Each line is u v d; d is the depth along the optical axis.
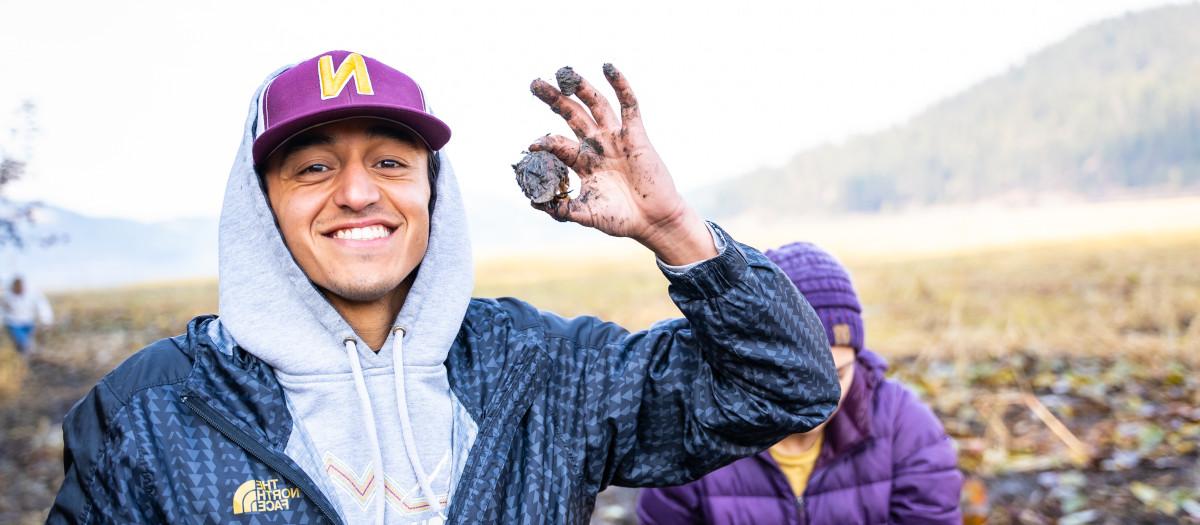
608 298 14.59
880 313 10.46
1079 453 4.96
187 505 1.46
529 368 1.69
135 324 16.16
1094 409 5.78
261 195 1.58
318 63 1.59
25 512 5.33
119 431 1.50
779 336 1.63
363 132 1.56
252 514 1.48
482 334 1.75
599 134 1.61
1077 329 8.19
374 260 1.57
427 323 1.65
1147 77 75.69
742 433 1.70
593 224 1.61
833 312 2.52
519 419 1.66
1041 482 4.65
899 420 2.68
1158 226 27.67
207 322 1.74
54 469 6.22
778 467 2.59
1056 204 61.00
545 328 1.80
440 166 1.72
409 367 1.63
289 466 1.50
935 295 11.66
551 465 1.63
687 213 1.62
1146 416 5.55
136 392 1.54
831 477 2.60
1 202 4.27
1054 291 11.48
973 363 7.20
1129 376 6.52
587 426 1.69
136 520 1.47
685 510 2.66
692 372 1.73
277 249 1.59
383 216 1.57
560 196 1.60
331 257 1.57
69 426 1.55
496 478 1.58
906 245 27.69
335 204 1.56
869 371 2.68
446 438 1.63
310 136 1.55
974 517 4.06
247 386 1.54
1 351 11.66
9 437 7.25
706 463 1.74
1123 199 59.75
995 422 5.56
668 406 1.73
